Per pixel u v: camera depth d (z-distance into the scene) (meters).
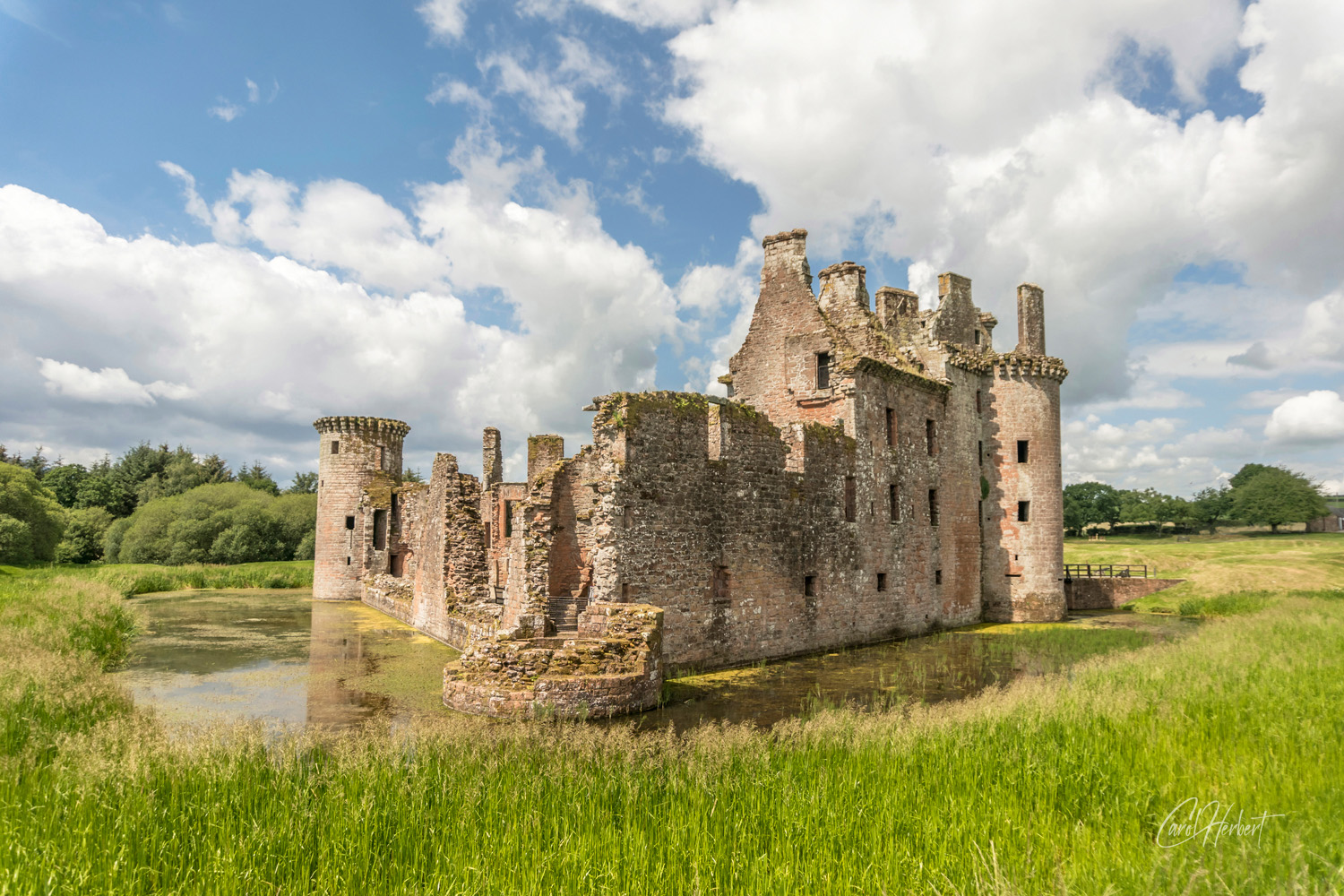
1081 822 7.44
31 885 5.68
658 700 17.25
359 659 22.77
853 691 18.69
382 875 6.43
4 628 19.22
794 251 31.34
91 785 7.79
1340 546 69.62
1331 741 9.99
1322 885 5.58
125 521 74.12
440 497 28.81
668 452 21.36
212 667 21.47
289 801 7.79
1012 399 36.69
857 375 28.70
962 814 7.71
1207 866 5.91
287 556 72.12
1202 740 10.41
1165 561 56.88
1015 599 35.75
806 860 6.75
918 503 31.72
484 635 20.98
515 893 6.06
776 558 24.48
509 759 9.62
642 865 6.55
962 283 37.94
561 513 26.25
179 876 6.23
